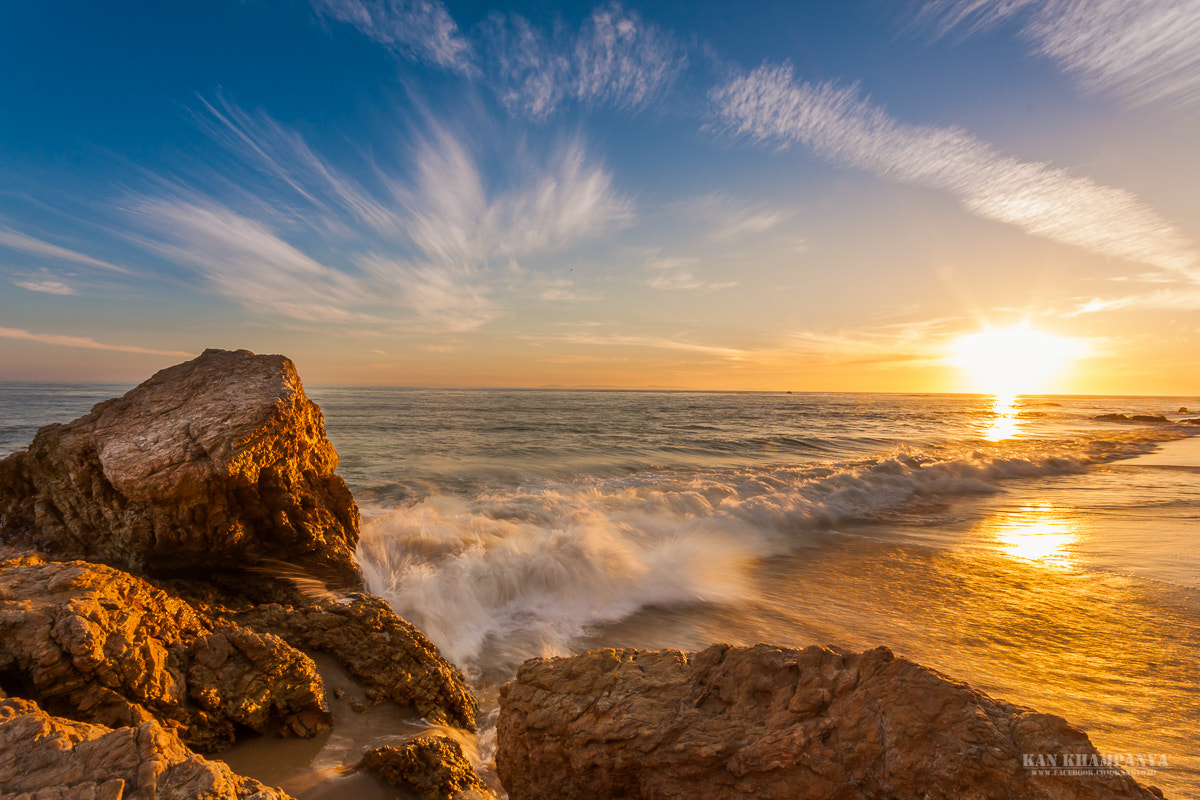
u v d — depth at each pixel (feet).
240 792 10.64
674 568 36.83
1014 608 31.30
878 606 31.73
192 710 16.42
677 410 216.74
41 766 10.39
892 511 55.83
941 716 10.36
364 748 17.87
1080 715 20.31
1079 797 8.89
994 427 165.78
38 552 24.17
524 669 15.48
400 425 117.60
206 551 24.76
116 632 16.16
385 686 20.68
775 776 10.75
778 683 12.50
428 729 19.49
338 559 28.25
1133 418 202.69
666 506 51.21
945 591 34.01
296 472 27.89
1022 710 10.43
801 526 49.39
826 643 27.20
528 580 32.58
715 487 58.18
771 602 32.45
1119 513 54.49
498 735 15.21
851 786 10.16
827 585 35.22
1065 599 32.53
